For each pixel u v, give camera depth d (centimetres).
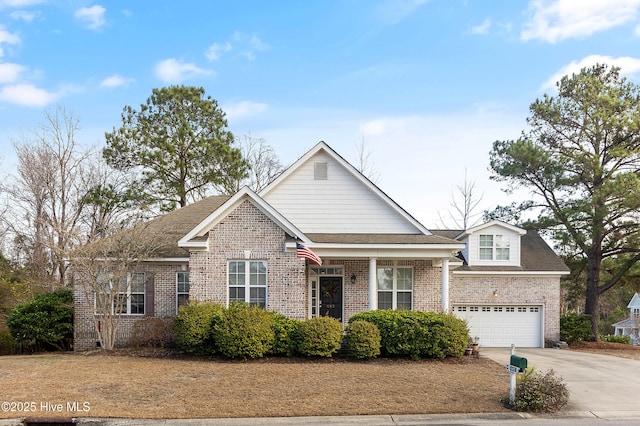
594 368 1730
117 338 2041
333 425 1055
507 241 2538
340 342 1725
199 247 1852
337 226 2169
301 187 2186
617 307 6066
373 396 1241
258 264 1875
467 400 1226
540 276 2505
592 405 1230
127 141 3316
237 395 1229
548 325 2494
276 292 1858
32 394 1204
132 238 1872
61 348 2141
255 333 1659
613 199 2677
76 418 1036
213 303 1800
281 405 1158
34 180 3388
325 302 2169
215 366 1564
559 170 2786
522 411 1166
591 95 2786
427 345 1716
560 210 2836
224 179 3519
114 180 3531
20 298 2970
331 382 1367
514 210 3081
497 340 2489
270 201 2180
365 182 2164
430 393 1278
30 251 3403
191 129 3378
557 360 1912
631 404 1244
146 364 1592
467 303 2480
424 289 2166
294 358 1695
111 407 1115
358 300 2153
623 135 2739
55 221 3206
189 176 3478
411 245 1962
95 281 1853
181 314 1728
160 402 1163
